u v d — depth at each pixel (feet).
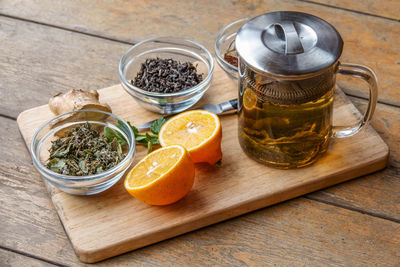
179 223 3.04
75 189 3.06
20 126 3.35
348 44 3.71
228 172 3.17
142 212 3.07
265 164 3.18
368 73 3.00
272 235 3.06
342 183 3.20
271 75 2.87
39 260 3.02
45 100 3.51
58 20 3.85
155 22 3.86
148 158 3.08
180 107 3.36
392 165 3.24
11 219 3.12
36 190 3.20
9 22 3.84
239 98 3.12
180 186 3.00
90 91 3.34
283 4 3.93
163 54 3.56
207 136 3.11
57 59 3.67
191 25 3.85
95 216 3.06
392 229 3.06
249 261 3.00
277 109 2.98
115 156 3.16
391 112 3.42
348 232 3.05
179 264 3.01
